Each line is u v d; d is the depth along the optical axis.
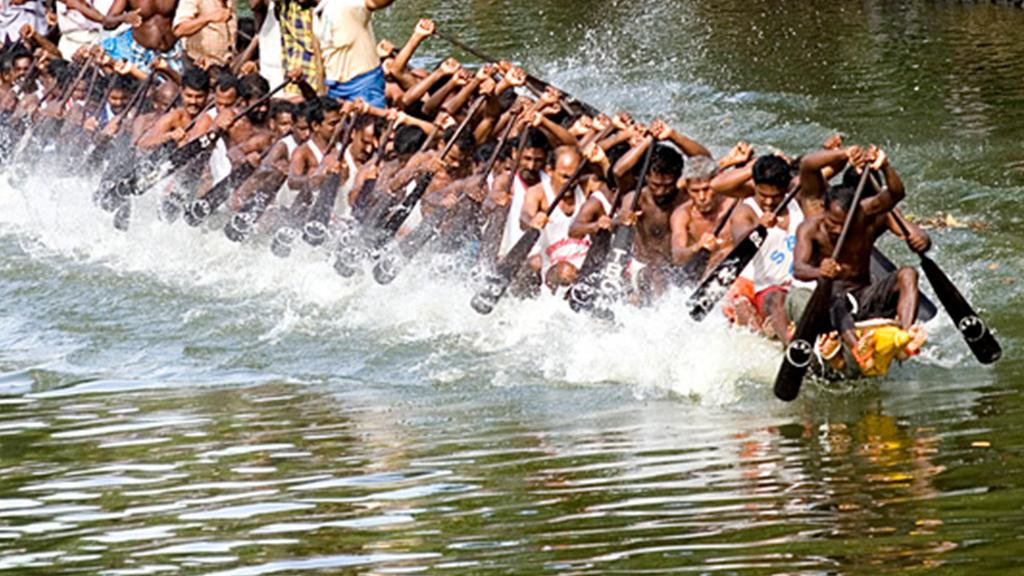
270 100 28.20
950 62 39.16
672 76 39.53
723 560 12.45
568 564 12.68
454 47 45.81
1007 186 27.59
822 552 12.45
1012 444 15.13
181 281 25.70
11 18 39.41
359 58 29.14
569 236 21.58
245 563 13.35
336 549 13.52
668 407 17.84
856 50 41.56
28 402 19.72
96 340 22.61
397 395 19.12
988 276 22.50
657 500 14.19
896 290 18.06
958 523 12.90
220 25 34.78
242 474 16.05
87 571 13.53
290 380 20.12
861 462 14.96
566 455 15.96
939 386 17.86
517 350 20.83
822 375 18.25
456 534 13.67
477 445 16.61
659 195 20.78
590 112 26.48
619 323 20.55
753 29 45.88
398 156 24.94
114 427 18.30
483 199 23.48
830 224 18.12
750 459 15.38
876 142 31.34
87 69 33.00
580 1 52.97
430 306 22.98
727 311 19.80
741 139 32.59
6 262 27.41
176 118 29.34
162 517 14.84
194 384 20.17
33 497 15.81
